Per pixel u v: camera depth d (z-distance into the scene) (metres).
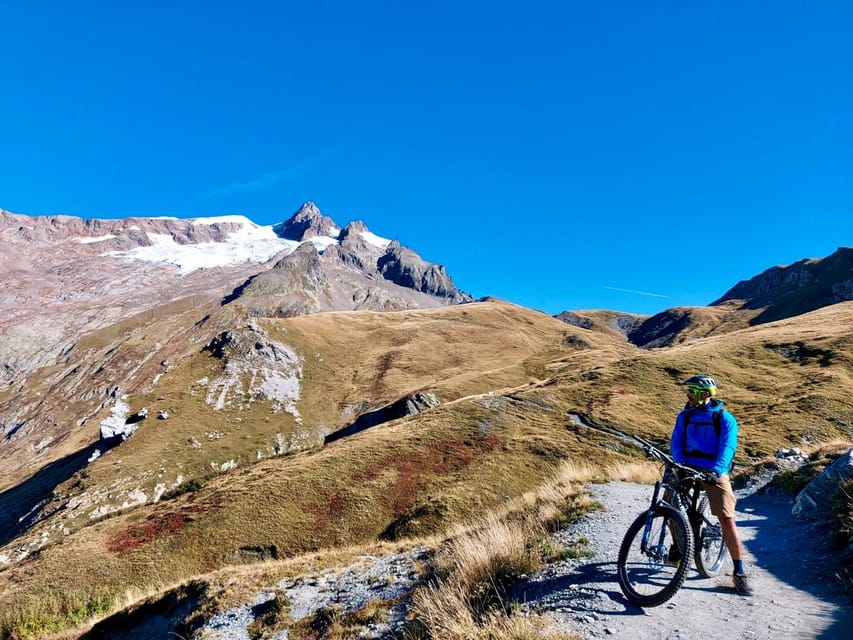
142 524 58.12
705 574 6.77
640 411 70.75
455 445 65.19
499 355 192.75
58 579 48.25
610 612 6.12
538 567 8.20
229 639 9.74
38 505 95.94
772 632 5.34
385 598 9.54
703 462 6.47
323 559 13.69
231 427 130.62
